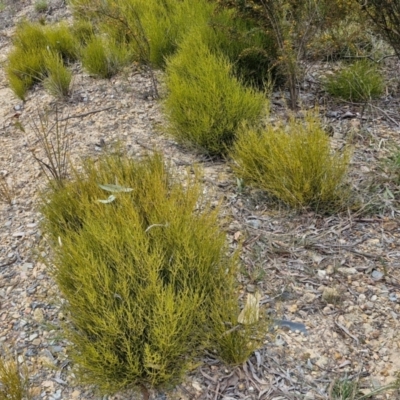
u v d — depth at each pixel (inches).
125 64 188.5
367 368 81.6
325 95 158.4
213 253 88.1
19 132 164.9
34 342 90.4
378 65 169.9
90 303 79.4
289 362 82.8
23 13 293.9
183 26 185.8
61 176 117.2
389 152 129.6
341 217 110.9
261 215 112.8
